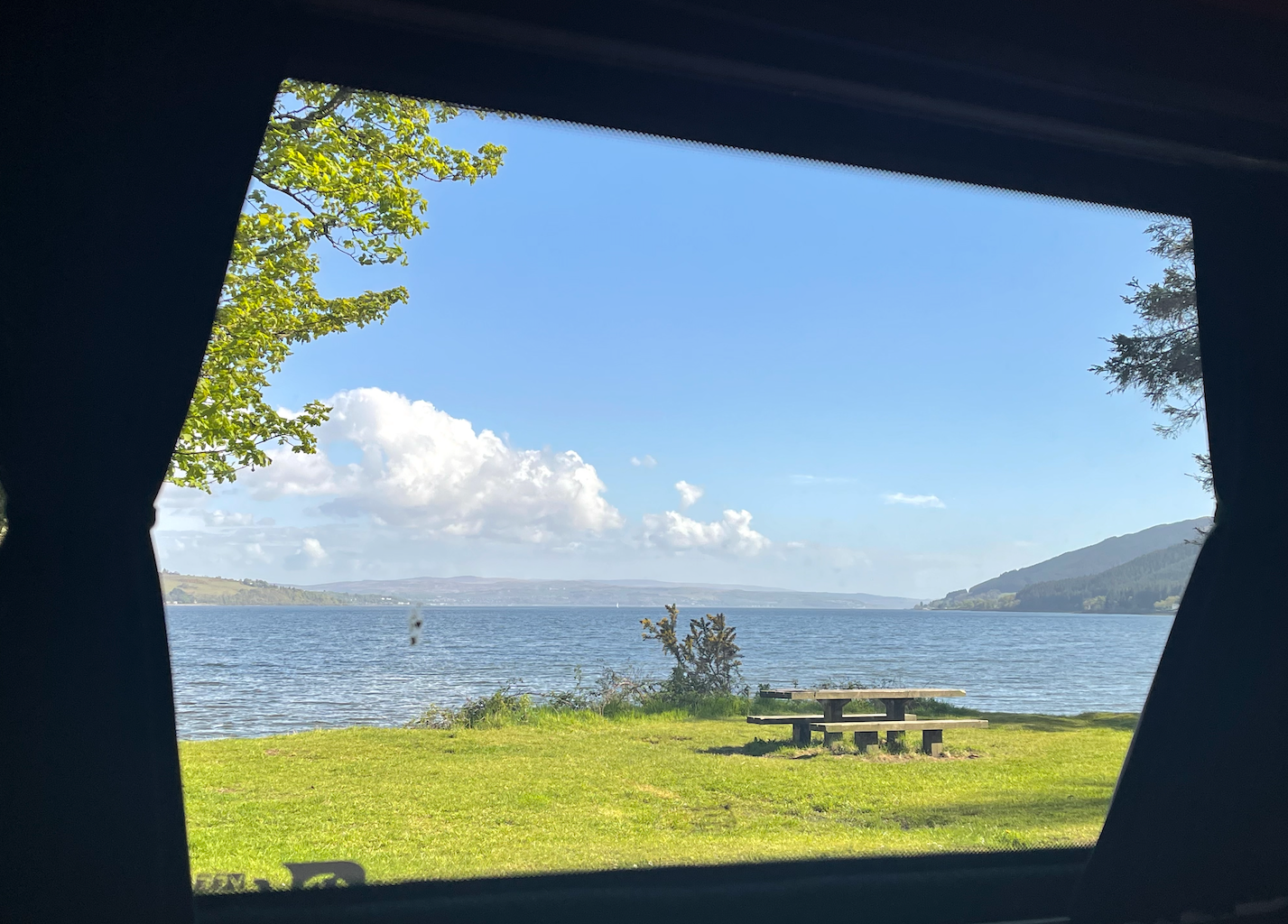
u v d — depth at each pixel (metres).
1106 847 3.11
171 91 2.20
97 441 2.19
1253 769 3.11
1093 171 3.25
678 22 2.49
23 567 2.15
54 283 2.14
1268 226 3.26
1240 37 2.89
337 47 2.41
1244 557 3.19
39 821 2.15
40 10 2.12
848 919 3.11
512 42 2.50
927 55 2.65
